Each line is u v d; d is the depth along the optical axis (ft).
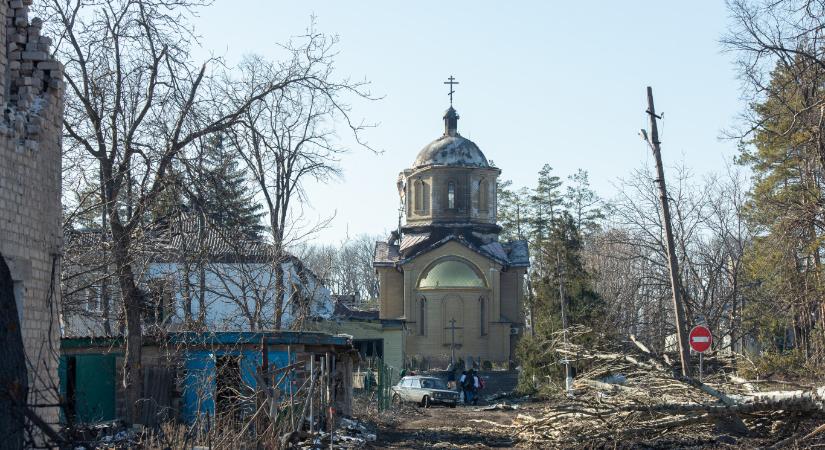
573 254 170.60
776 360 112.57
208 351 76.48
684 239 163.22
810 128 98.53
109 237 78.64
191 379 75.77
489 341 242.37
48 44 45.44
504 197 320.29
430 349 241.76
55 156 45.93
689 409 66.59
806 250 112.98
